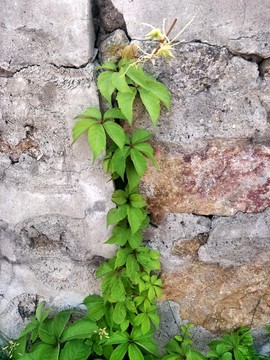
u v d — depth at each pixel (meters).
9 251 0.83
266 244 0.79
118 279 0.78
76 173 0.75
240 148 0.73
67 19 0.65
